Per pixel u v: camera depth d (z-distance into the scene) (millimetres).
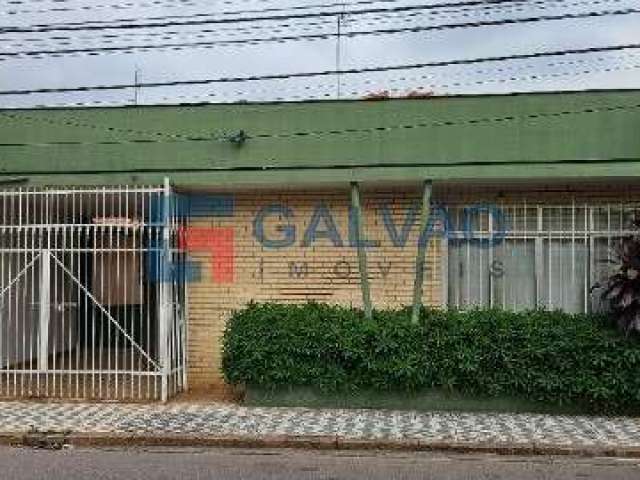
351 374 10242
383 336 10109
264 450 8609
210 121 11875
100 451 8555
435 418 9711
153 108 12000
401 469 7762
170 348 11141
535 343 9844
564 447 8359
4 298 11977
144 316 11492
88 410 10195
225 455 8375
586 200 10961
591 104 11164
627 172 10336
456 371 10023
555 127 11203
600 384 9711
